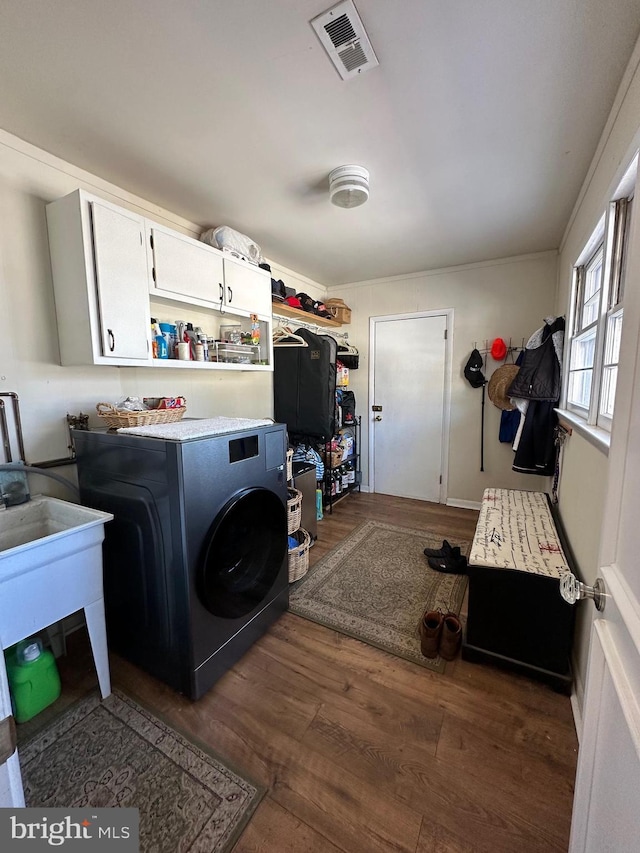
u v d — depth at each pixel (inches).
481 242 112.3
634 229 25.1
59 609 51.1
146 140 62.8
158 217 86.1
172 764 47.4
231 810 42.3
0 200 60.9
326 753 48.7
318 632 72.5
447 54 46.4
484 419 139.6
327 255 122.1
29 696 53.6
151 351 71.4
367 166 70.9
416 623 75.0
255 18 41.6
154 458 54.2
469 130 60.9
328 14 41.1
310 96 53.2
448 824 40.8
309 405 118.8
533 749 49.0
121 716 54.4
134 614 61.9
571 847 29.7
